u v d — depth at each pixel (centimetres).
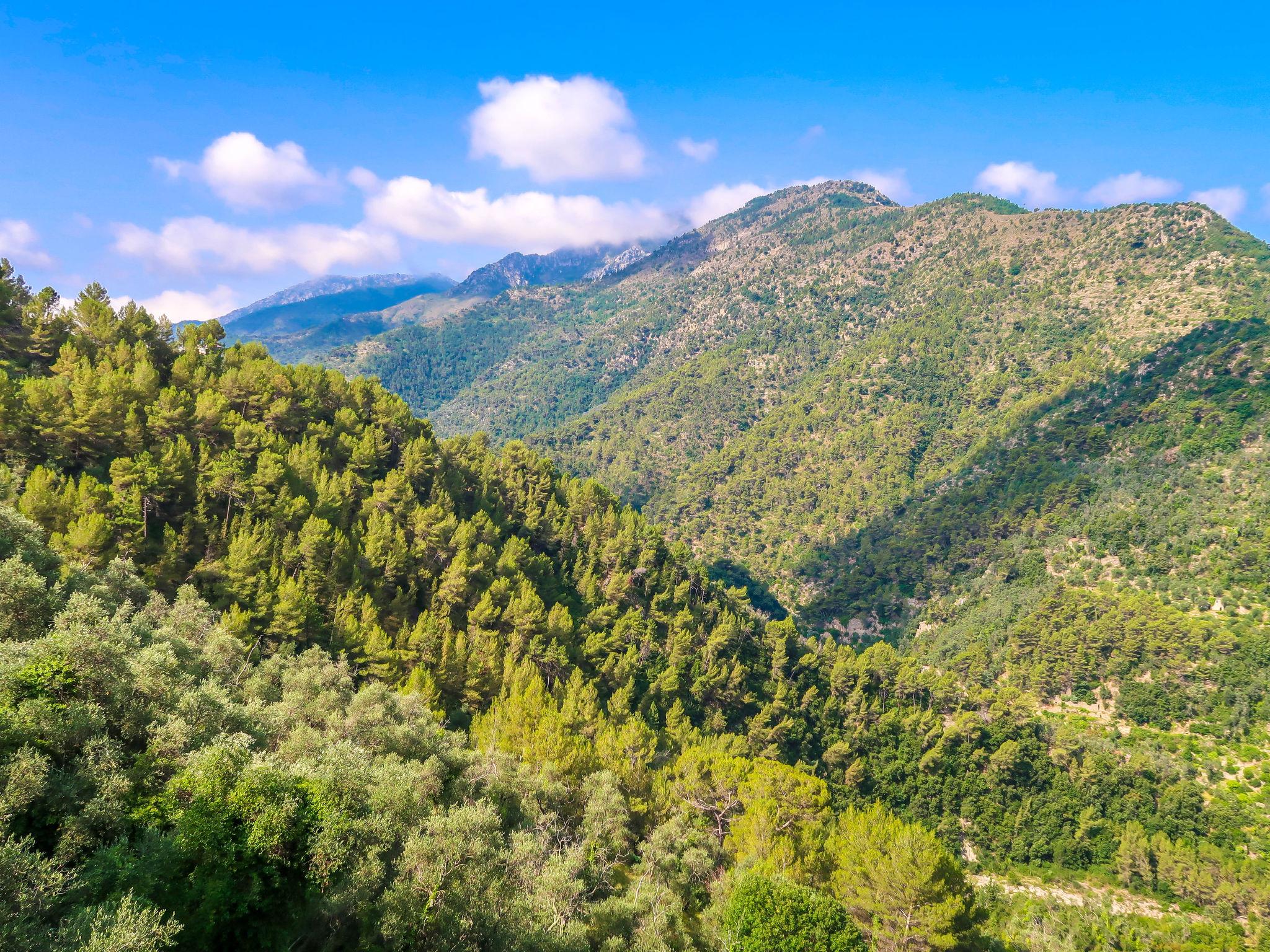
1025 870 11525
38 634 4125
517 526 14150
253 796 3259
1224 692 15038
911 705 13750
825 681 13712
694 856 5481
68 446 8306
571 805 6128
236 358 12425
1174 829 11988
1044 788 12619
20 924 2219
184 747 3625
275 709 5225
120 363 10569
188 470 8894
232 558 8062
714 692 12094
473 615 10125
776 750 11669
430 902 3325
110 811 2956
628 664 10931
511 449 15900
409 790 3950
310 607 8169
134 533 7500
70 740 3173
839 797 11900
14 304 10844
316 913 3139
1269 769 13275
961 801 12388
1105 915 9575
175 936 2742
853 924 4281
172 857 2894
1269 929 9675
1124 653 16438
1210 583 17775
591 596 12900
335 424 12462
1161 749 14150
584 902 4328
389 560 9838
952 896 4984
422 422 14350
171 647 4606
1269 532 17762
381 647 8256
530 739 6781
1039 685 16850
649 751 7538
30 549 5319
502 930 3409
